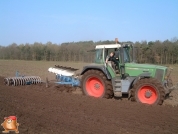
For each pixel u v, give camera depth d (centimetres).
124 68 975
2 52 6391
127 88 959
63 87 1192
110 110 773
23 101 874
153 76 930
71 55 5622
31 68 2886
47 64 3934
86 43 5950
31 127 587
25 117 672
